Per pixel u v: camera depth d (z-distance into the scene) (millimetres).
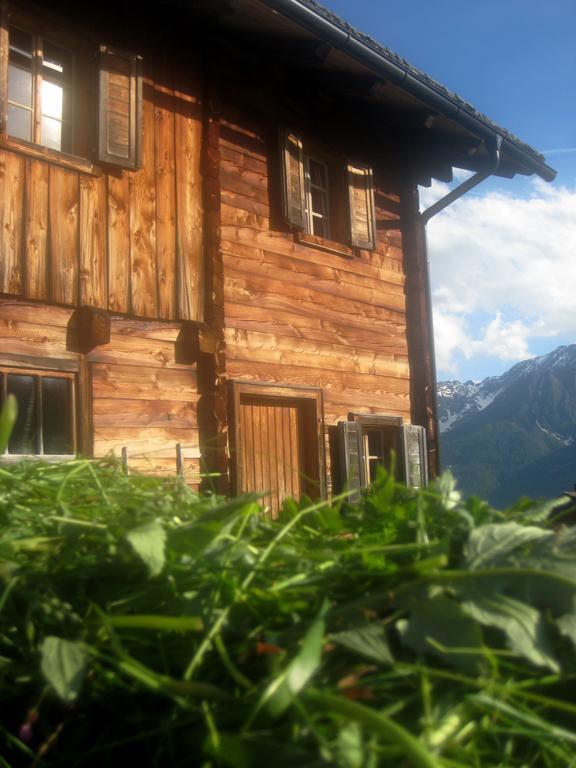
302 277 8031
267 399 7594
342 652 910
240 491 7004
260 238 7645
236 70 7590
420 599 947
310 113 8383
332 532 1296
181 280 6770
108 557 1080
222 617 936
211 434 6828
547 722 917
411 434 8836
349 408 8336
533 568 1008
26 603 1027
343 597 1015
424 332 9328
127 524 1149
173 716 848
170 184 6809
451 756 821
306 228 8359
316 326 8102
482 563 1041
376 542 1198
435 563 1005
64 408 5945
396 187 9477
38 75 6047
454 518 1255
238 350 7262
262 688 814
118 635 955
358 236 8648
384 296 9008
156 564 996
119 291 6312
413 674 879
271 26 6914
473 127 8391
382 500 1318
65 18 6199
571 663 947
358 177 8797
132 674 859
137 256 6473
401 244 9414
